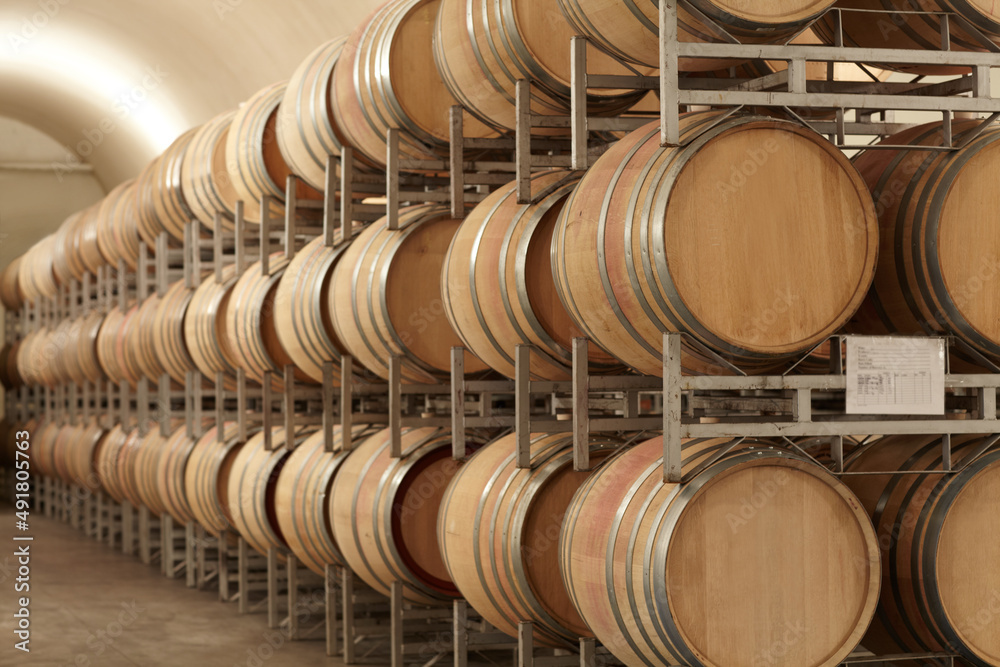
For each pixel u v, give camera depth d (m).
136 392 15.09
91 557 13.78
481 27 6.03
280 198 9.53
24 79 19.34
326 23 12.41
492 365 6.18
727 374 4.63
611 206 4.51
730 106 4.65
